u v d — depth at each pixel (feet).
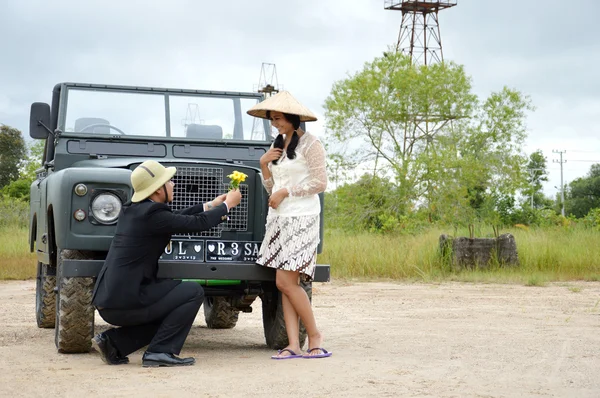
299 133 24.61
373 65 136.77
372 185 123.34
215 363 23.65
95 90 30.22
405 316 37.29
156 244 22.79
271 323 27.91
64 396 18.78
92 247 24.04
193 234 25.66
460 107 135.74
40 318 32.45
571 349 26.45
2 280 58.95
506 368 22.72
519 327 32.76
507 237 64.85
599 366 23.13
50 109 29.43
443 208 120.47
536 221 125.90
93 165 27.20
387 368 22.56
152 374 21.63
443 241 65.41
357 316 37.40
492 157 134.21
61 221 24.02
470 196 126.41
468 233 80.64
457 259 64.28
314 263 24.77
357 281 60.03
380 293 50.01
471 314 38.01
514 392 19.31
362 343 28.12
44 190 29.27
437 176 120.16
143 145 29.63
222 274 24.70
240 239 26.13
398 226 92.73
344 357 24.75
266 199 26.05
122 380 20.74
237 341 30.68
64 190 24.07
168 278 24.27
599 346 27.14
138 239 22.53
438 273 63.16
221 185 25.99
